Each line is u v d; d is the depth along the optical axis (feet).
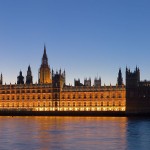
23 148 271.69
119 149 266.77
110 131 401.08
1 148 271.69
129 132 388.16
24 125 496.64
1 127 462.19
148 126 468.75
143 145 286.25
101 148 271.90
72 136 351.67
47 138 335.26
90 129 428.15
